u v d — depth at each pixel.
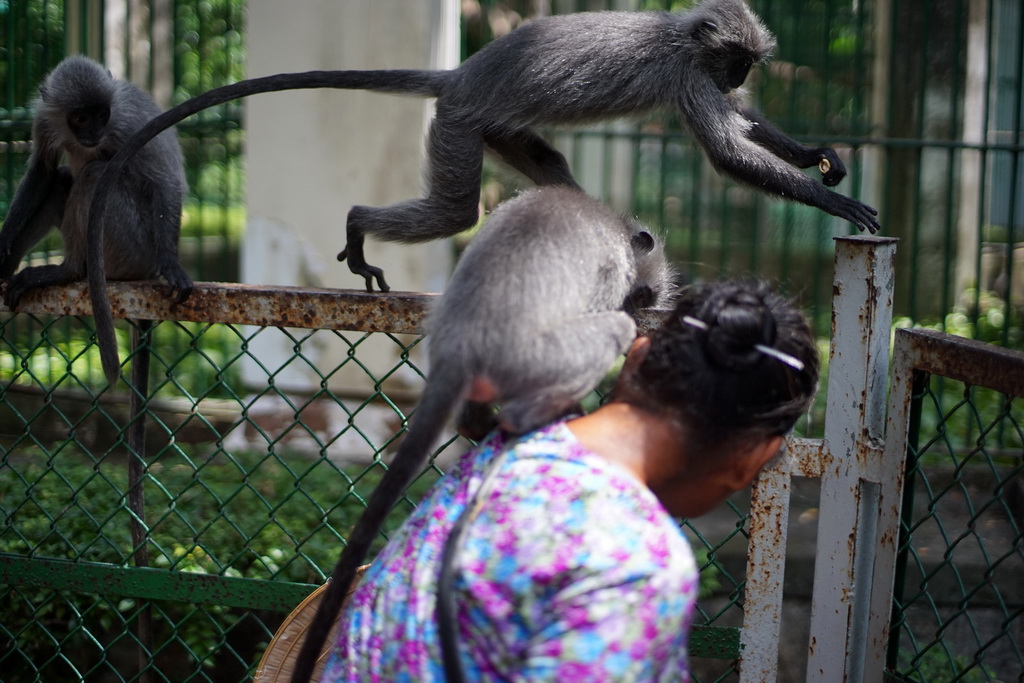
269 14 6.66
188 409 6.64
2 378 6.62
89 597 3.98
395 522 4.79
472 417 2.34
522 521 1.47
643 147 13.15
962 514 5.31
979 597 4.74
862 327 2.42
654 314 2.53
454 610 1.46
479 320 1.93
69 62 4.63
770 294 1.70
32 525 4.26
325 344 6.62
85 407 6.41
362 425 6.61
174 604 4.07
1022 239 10.20
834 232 11.87
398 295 2.64
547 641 1.40
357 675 1.63
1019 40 6.62
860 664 2.56
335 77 4.48
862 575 2.52
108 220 4.32
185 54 8.16
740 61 4.74
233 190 9.94
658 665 1.42
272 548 4.42
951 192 6.90
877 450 2.45
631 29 4.62
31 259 6.90
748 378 1.56
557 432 1.60
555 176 4.76
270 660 2.27
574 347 1.92
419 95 4.67
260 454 6.14
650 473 1.61
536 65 4.46
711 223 13.47
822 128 8.14
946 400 7.29
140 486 3.56
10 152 6.40
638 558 1.42
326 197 6.81
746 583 2.56
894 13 7.57
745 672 2.59
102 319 2.94
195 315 2.83
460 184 4.53
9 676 4.01
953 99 7.09
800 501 5.72
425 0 6.52
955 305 9.79
